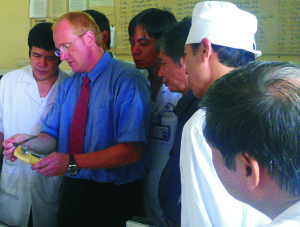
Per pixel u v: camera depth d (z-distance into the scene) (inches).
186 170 30.5
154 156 59.1
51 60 61.3
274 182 15.2
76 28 50.1
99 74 53.3
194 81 31.8
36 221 65.2
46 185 65.2
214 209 28.7
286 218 14.8
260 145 14.5
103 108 52.1
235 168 16.3
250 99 15.0
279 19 90.4
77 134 54.4
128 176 54.6
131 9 103.0
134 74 52.4
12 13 114.3
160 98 58.8
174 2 97.7
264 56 92.7
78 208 55.7
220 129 15.8
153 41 57.4
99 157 49.3
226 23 29.1
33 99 63.9
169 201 42.3
